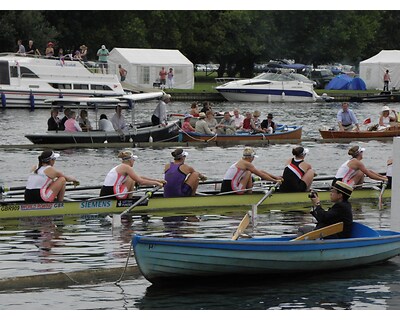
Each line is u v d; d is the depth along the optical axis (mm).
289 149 40656
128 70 78312
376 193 25547
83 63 64438
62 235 19969
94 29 92000
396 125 45156
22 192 23969
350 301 15031
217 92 79438
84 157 36031
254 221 21891
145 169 32594
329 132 44594
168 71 80438
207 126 42000
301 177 24594
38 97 62438
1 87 61625
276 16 99250
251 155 24047
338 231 16828
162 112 41656
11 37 82750
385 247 17172
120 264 17078
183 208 23531
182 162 23656
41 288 15758
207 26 96250
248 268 15695
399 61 89750
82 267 16828
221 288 15633
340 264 16625
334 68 115500
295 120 59969
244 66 103750
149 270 15133
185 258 15211
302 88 79062
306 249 16016
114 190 22781
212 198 23844
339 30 101000
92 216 22375
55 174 22188
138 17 93375
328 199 24859
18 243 19031
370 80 91125
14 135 45875
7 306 14664
